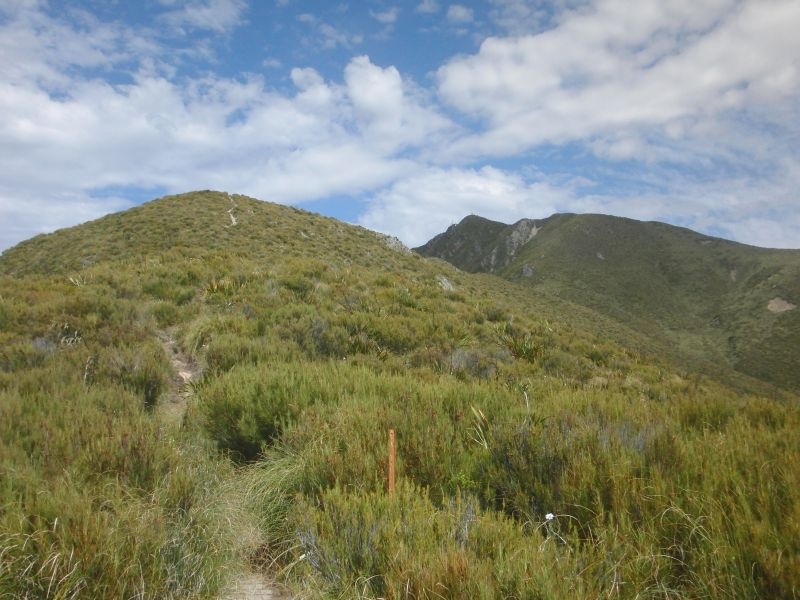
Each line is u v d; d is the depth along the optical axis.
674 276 176.12
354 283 18.55
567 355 13.52
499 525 3.04
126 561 2.78
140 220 37.31
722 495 2.94
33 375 6.32
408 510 3.21
